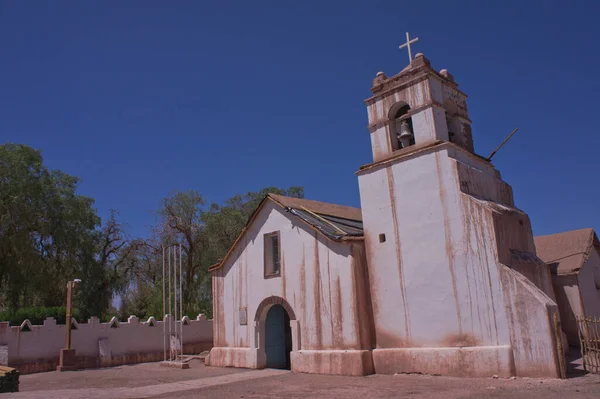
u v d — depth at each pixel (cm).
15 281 3066
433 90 1647
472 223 1412
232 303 2073
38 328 2131
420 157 1574
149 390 1412
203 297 3781
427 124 1612
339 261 1667
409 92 1683
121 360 2314
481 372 1312
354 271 1619
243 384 1485
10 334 2039
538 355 1227
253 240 2027
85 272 3497
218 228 3741
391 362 1516
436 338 1441
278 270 1898
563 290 1856
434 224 1502
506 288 1312
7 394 1097
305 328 1733
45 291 3212
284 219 1902
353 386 1314
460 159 1572
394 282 1571
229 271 2119
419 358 1452
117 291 3806
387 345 1553
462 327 1388
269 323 1991
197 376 1753
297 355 1722
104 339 2294
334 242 1689
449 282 1437
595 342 1295
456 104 1745
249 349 1941
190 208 3784
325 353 1633
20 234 3003
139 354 2394
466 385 1204
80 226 3541
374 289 1619
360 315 1583
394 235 1598
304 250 1792
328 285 1688
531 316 1253
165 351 2278
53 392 1328
